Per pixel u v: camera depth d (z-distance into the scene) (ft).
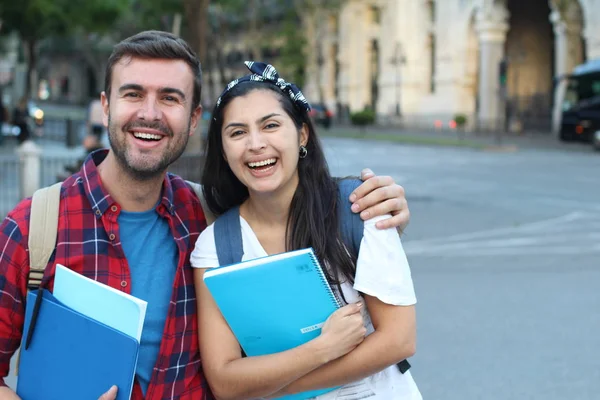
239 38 231.71
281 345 7.49
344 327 7.22
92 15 106.01
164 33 7.86
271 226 8.05
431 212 45.52
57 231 7.53
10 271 7.41
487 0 138.82
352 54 188.75
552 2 125.70
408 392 7.97
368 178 7.97
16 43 146.30
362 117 143.84
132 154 7.52
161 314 7.76
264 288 7.24
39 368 7.22
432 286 26.43
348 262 7.60
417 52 163.32
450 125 148.97
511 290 25.77
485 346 19.57
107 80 7.77
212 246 7.89
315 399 7.68
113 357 6.88
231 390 7.48
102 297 7.02
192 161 30.99
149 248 7.86
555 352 19.10
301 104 7.79
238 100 7.66
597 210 45.98
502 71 108.68
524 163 81.35
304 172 7.89
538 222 41.45
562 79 114.83
